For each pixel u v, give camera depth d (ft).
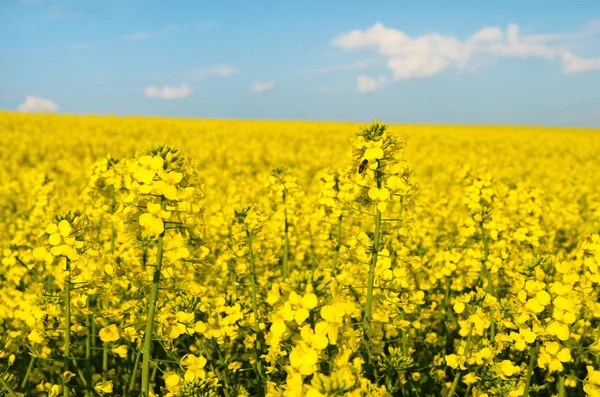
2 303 22.59
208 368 16.65
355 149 13.96
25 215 41.63
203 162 90.43
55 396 13.51
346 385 7.80
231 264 21.02
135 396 15.42
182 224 11.71
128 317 18.71
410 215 14.69
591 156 122.01
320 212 21.38
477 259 20.84
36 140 107.04
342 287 13.44
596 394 12.20
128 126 150.10
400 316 15.21
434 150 118.52
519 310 12.04
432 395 17.66
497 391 15.15
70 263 12.99
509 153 122.01
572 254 29.78
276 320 8.76
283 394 9.37
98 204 22.82
